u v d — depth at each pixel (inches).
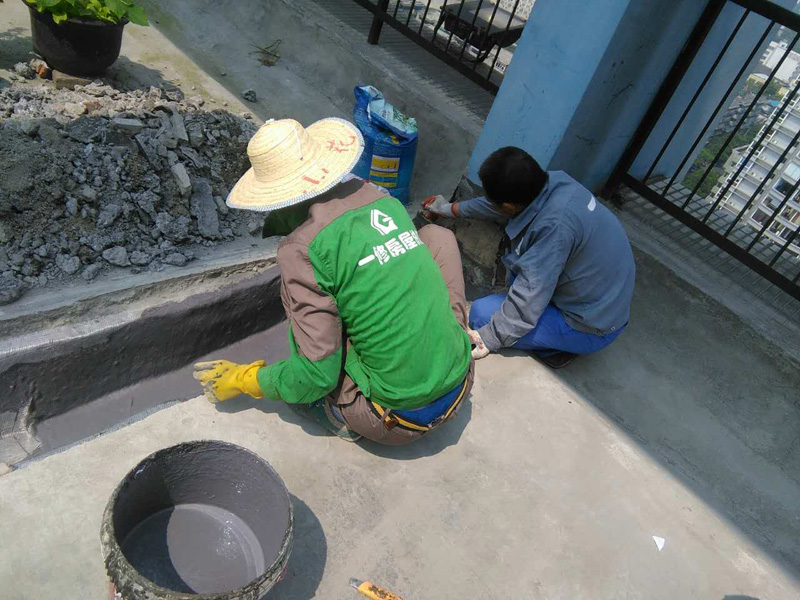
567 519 97.4
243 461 74.9
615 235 111.0
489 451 104.0
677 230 146.0
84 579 75.5
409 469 97.9
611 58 118.2
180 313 112.4
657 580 92.6
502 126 136.1
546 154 130.4
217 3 203.9
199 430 94.7
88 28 139.8
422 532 90.4
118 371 109.2
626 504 101.9
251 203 79.4
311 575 81.9
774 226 151.9
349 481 93.8
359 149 83.1
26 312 98.0
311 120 179.3
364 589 80.7
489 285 144.6
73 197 116.8
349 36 184.4
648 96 133.0
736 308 129.7
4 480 81.8
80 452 87.5
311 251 77.0
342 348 88.9
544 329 118.6
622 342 134.0
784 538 107.4
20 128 120.0
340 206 79.7
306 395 85.5
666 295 134.4
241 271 122.9
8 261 104.9
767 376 126.3
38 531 78.2
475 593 85.4
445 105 167.0
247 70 186.9
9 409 98.6
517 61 129.6
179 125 139.3
